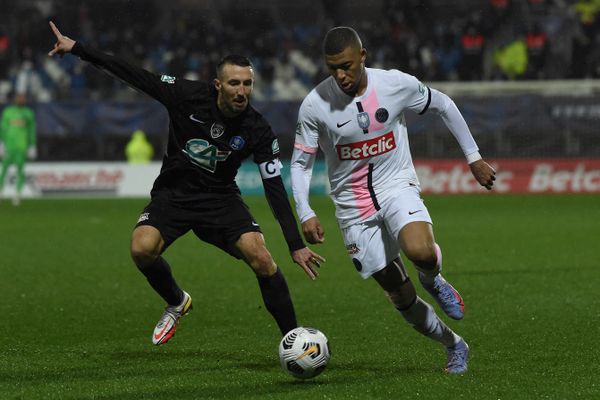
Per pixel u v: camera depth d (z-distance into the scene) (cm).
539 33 9888
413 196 2131
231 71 2125
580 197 8425
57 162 9300
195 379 2116
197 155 2270
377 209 2153
